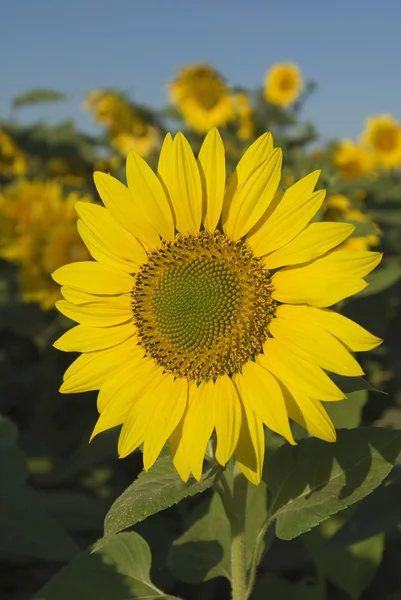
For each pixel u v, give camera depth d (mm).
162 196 716
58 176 2088
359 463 697
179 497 649
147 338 721
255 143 699
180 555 795
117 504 655
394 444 695
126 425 709
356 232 926
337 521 873
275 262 686
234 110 2184
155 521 1068
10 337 1783
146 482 682
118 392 718
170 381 709
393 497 841
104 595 754
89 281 739
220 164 705
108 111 2158
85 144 2129
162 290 717
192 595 1008
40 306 1540
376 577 999
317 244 663
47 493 1103
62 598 754
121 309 736
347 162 2125
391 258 1573
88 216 739
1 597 1024
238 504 729
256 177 687
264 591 889
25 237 1394
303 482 705
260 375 674
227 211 714
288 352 667
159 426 695
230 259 702
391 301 1443
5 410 1590
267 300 688
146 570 756
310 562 984
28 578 1067
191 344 700
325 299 657
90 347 734
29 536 904
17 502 917
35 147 2061
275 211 687
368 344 648
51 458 1340
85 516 1062
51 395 1550
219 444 664
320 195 670
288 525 688
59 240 1385
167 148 714
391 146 2496
